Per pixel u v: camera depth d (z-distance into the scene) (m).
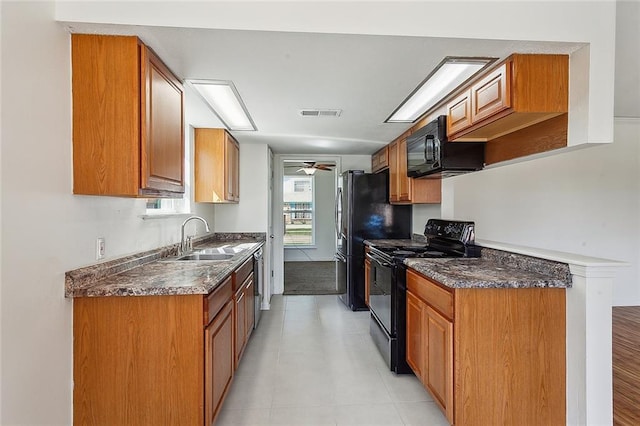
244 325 2.83
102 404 1.70
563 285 1.85
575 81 1.84
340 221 4.94
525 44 1.76
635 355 3.05
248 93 2.48
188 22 1.60
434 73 2.12
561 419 1.88
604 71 1.77
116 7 1.58
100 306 1.70
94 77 1.69
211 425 1.82
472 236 2.73
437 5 1.69
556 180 4.41
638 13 2.13
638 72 2.95
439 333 2.02
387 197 4.45
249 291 3.10
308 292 5.34
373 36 1.68
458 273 2.04
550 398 1.88
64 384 1.63
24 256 1.39
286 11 1.63
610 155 4.50
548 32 1.73
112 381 1.70
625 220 4.52
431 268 2.20
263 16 1.62
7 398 1.32
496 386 1.86
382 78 2.20
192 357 1.72
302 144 4.44
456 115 2.51
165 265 2.32
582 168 4.45
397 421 2.09
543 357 1.87
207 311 1.77
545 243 4.40
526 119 2.06
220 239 4.39
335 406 2.24
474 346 1.85
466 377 1.84
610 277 1.75
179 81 2.19
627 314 4.23
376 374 2.68
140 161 1.73
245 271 2.89
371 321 3.45
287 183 8.95
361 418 2.12
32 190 1.43
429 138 2.83
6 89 1.31
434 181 3.60
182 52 1.85
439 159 2.70
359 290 4.38
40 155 1.48
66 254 1.65
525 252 2.19
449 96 2.53
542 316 1.88
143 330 1.71
